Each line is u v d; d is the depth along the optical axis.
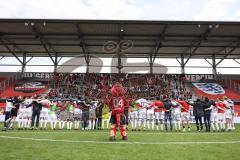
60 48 37.22
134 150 9.61
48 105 20.69
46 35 32.12
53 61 40.38
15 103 18.75
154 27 29.31
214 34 31.38
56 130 18.64
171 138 13.60
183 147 10.46
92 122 20.81
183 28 29.48
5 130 18.11
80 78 40.03
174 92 38.66
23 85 39.78
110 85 38.97
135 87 38.97
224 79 41.19
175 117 20.02
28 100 19.88
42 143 11.25
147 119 20.19
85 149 9.73
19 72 41.03
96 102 20.70
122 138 13.12
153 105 20.17
